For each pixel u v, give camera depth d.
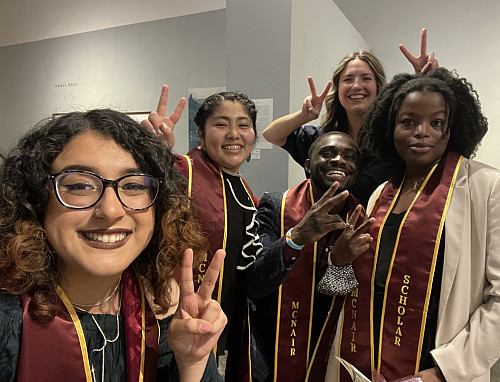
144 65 2.77
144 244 0.78
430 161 1.15
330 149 1.27
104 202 0.70
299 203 1.36
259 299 1.38
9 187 0.71
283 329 1.33
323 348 1.35
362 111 1.69
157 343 0.85
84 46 2.97
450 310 1.05
